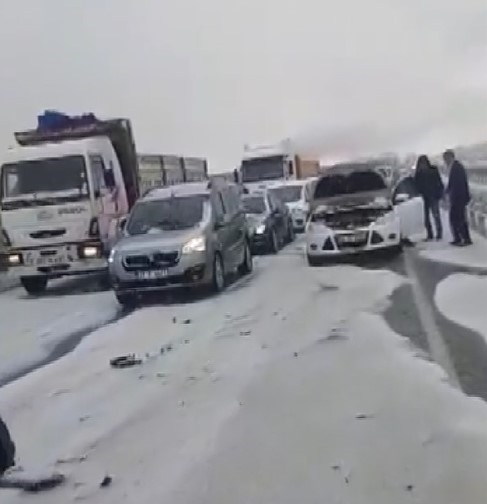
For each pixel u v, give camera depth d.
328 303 11.01
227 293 13.15
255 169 32.34
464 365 7.18
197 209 13.84
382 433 5.54
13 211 15.52
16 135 17.61
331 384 6.86
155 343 9.40
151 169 23.47
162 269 12.71
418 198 17.56
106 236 15.62
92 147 15.77
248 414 6.22
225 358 8.23
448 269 13.30
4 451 4.32
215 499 4.70
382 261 15.36
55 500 4.93
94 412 6.74
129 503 4.77
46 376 8.26
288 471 5.01
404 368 7.19
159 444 5.74
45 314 13.03
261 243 19.34
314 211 16.16
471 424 5.59
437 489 4.59
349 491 4.64
